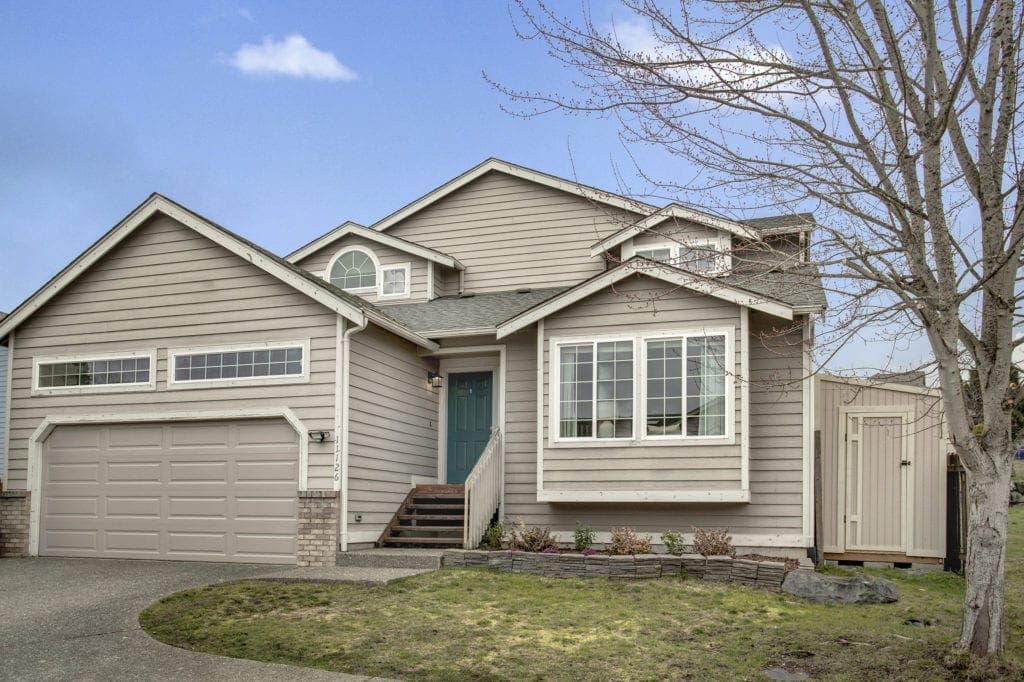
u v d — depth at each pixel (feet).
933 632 28.66
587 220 58.44
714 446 41.37
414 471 50.03
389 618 30.14
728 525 42.93
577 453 43.34
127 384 46.57
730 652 26.58
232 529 43.65
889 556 43.42
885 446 44.16
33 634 28.19
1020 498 64.13
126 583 36.78
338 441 41.96
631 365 43.16
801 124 24.52
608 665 25.29
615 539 40.04
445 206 62.13
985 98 24.26
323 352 43.04
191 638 27.91
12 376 49.21
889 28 23.71
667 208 38.34
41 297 48.32
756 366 44.01
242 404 44.09
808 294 42.65
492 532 42.52
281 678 23.86
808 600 33.88
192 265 46.19
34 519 47.55
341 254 61.67
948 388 24.68
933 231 24.53
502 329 45.93
